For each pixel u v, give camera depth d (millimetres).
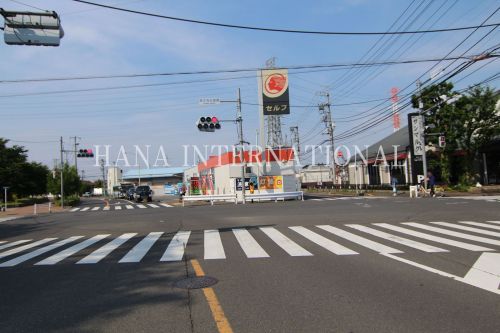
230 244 11367
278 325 5062
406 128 53281
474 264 8172
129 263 9227
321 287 6719
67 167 54375
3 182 62594
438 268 7887
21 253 11344
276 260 9031
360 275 7473
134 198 51594
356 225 14742
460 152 35688
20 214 31797
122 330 5020
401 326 4941
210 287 6891
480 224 14242
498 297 6004
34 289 7156
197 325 5125
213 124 31844
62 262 9664
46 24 11641
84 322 5344
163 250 10789
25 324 5328
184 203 35406
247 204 30000
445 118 33844
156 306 5934
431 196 30562
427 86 33500
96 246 12000
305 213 19938
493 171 37094
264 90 35469
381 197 32938
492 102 32500
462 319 5129
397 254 9352
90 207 39781
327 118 53844
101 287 7141
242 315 5457
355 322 5102
